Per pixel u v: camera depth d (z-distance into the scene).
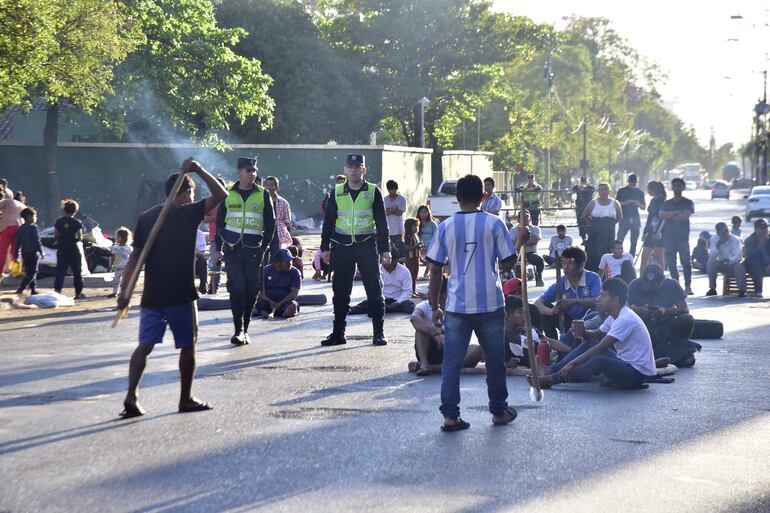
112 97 38.09
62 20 27.08
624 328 9.37
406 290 16.48
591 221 20.08
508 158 76.75
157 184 44.66
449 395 7.50
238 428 7.56
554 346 10.34
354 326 14.44
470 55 60.00
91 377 10.00
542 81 84.69
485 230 7.52
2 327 14.62
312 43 56.22
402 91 59.34
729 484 6.01
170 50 38.88
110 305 17.95
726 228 19.58
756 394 9.11
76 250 19.20
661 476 6.19
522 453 6.78
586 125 83.56
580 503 5.60
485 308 7.52
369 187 12.39
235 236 12.37
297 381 9.71
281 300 15.64
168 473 6.27
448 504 5.57
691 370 10.57
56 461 6.57
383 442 7.11
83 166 44.16
